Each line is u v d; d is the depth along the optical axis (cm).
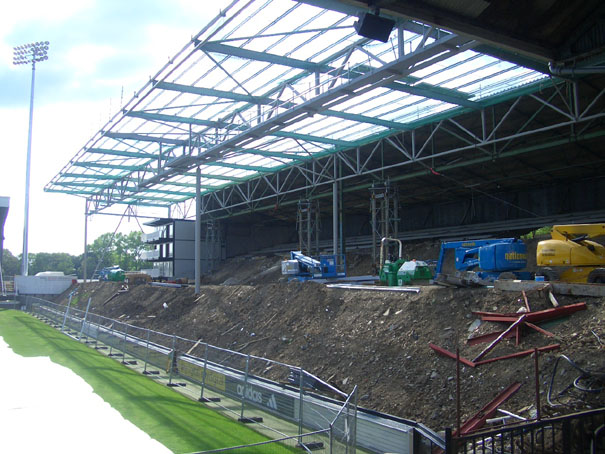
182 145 3406
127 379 1809
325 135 3139
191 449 1113
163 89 2334
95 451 1105
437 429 1222
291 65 2108
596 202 3619
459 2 863
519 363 1276
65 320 3303
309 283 2441
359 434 1161
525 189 4112
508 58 1770
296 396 1289
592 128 2680
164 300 3562
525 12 923
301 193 4834
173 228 6081
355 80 1808
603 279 1586
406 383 1445
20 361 2100
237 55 1975
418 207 5041
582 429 802
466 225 4297
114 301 4238
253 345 2205
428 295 1792
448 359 1452
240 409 1457
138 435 1209
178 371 1870
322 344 1897
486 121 2775
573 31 1011
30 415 1357
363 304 1989
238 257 6294
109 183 4859
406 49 1920
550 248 1697
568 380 1129
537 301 1498
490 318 1505
